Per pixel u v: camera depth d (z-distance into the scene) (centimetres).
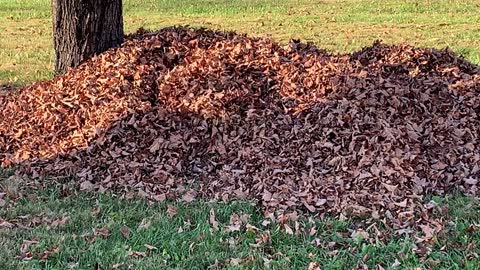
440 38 1192
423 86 604
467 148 548
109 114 571
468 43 1138
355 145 531
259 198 487
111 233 432
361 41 1168
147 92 593
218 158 544
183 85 591
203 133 562
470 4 1609
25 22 1481
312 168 520
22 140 591
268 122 562
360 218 454
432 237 419
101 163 538
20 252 407
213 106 570
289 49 642
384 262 398
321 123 555
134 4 1695
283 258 399
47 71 956
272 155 537
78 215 461
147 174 526
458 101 596
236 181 513
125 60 623
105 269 387
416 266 389
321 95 577
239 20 1442
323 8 1620
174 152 544
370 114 555
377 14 1510
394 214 457
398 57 652
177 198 493
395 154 518
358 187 491
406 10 1555
